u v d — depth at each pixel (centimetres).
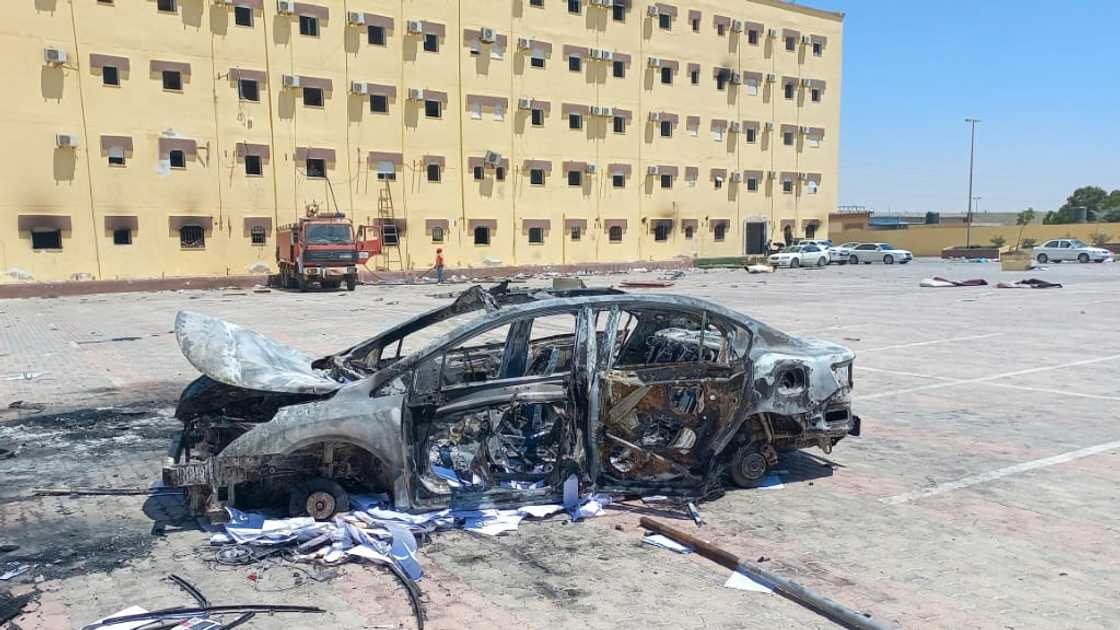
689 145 4984
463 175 4116
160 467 674
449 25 4006
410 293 2962
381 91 3803
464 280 3894
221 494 512
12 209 2984
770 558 470
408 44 3891
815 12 5475
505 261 4288
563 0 4400
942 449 723
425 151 3975
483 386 525
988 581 437
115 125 3173
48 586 432
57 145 3053
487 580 436
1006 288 2778
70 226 3095
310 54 3619
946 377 1098
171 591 424
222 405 577
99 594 421
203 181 3378
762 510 557
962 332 1584
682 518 537
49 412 894
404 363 515
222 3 3372
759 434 605
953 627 381
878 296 2495
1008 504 570
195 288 3328
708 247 5141
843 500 579
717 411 566
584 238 4594
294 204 3612
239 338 585
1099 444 736
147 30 3222
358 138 3775
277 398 557
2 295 2917
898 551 481
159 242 3291
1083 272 3788
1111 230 6172
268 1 3491
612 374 539
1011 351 1332
